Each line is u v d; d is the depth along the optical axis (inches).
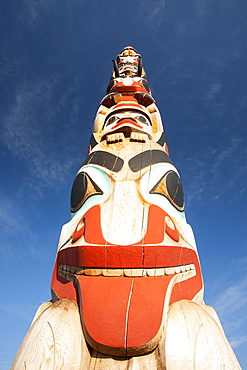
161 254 94.9
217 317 95.6
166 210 124.7
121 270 93.3
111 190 126.0
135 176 132.3
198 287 109.8
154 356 76.7
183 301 90.1
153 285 88.3
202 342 74.6
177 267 100.7
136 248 94.0
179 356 72.3
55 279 119.2
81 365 74.9
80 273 98.0
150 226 103.1
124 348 74.7
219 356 72.4
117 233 102.3
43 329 77.9
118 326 77.5
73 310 86.4
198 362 71.2
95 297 84.9
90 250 95.6
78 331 81.0
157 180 131.2
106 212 113.1
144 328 76.5
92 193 132.6
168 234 105.6
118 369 75.9
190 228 134.3
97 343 76.3
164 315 80.0
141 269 92.7
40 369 70.3
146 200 119.4
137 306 81.1
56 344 75.0
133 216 109.1
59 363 72.1
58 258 120.8
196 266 116.8
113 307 81.6
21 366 71.2
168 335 76.6
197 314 82.0
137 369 74.1
